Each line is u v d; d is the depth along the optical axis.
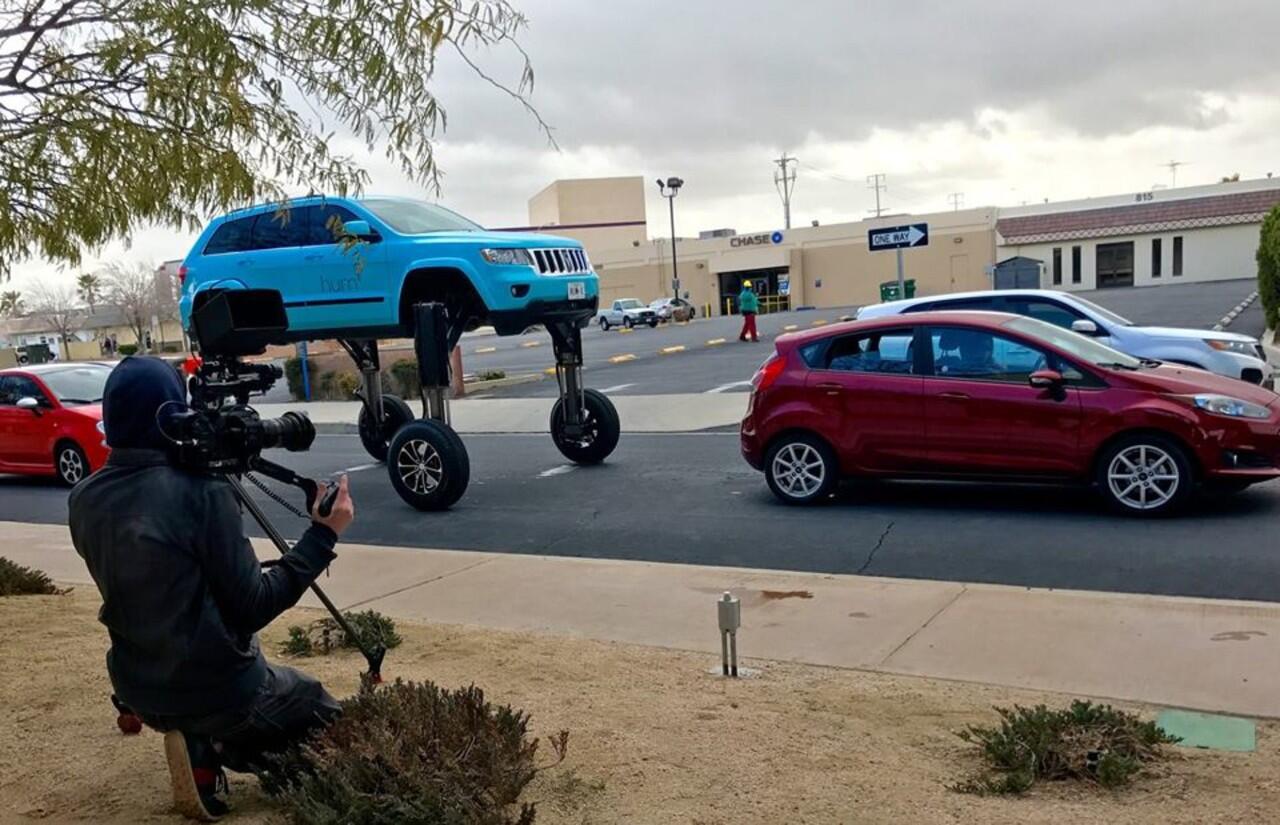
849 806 3.71
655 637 6.25
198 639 3.23
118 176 6.16
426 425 10.71
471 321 11.93
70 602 7.25
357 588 7.82
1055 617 6.18
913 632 6.09
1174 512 8.58
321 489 3.47
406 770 3.36
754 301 31.47
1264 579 6.77
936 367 9.29
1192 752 4.25
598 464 13.14
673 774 4.00
